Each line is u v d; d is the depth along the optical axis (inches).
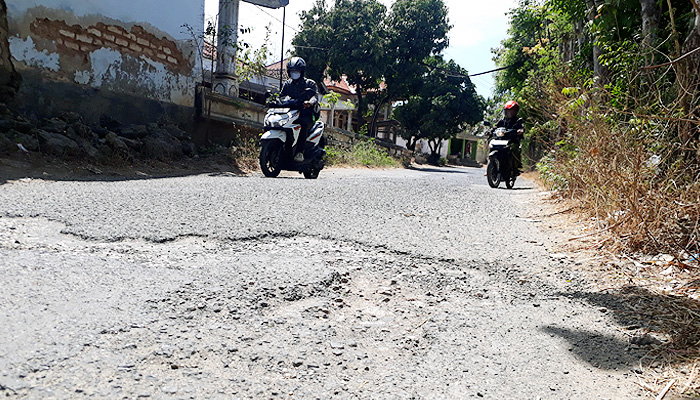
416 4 1177.4
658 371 78.2
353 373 72.2
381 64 1131.9
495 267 130.0
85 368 65.7
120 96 412.2
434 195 265.3
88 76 386.3
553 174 262.2
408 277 117.6
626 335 91.7
